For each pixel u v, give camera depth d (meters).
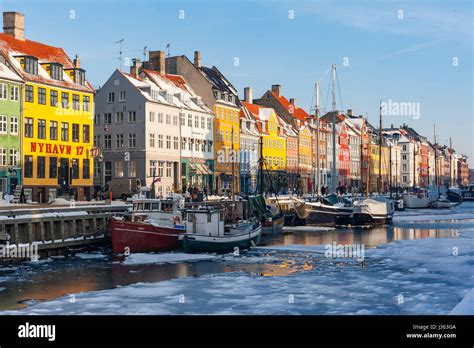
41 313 20.59
